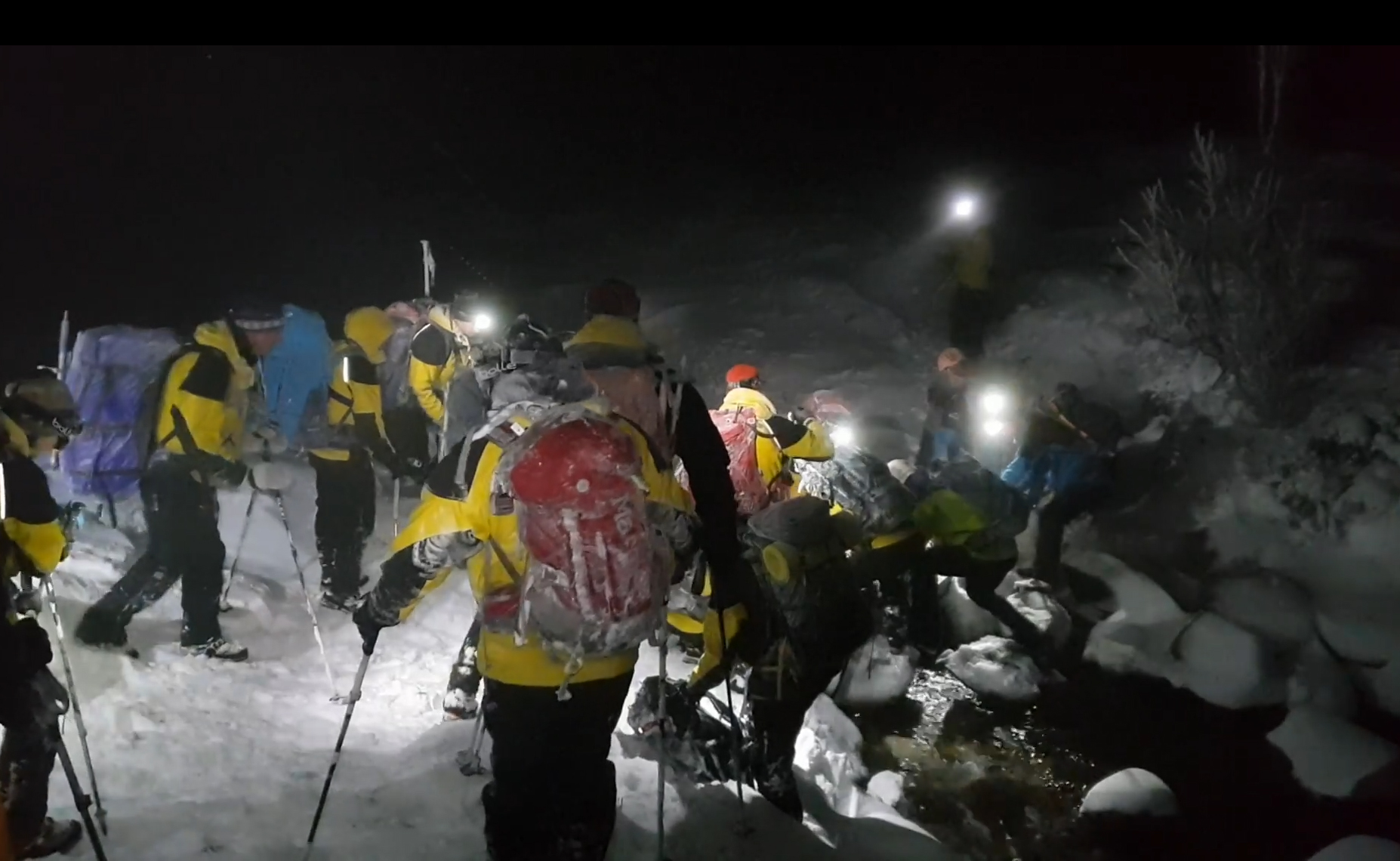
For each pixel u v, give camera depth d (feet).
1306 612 22.16
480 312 24.36
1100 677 21.36
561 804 11.05
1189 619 22.52
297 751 15.52
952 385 26.45
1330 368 33.53
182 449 17.94
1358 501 25.71
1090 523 27.45
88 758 12.78
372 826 13.17
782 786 15.72
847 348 41.57
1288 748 18.54
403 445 24.52
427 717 17.52
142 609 18.80
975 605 23.22
